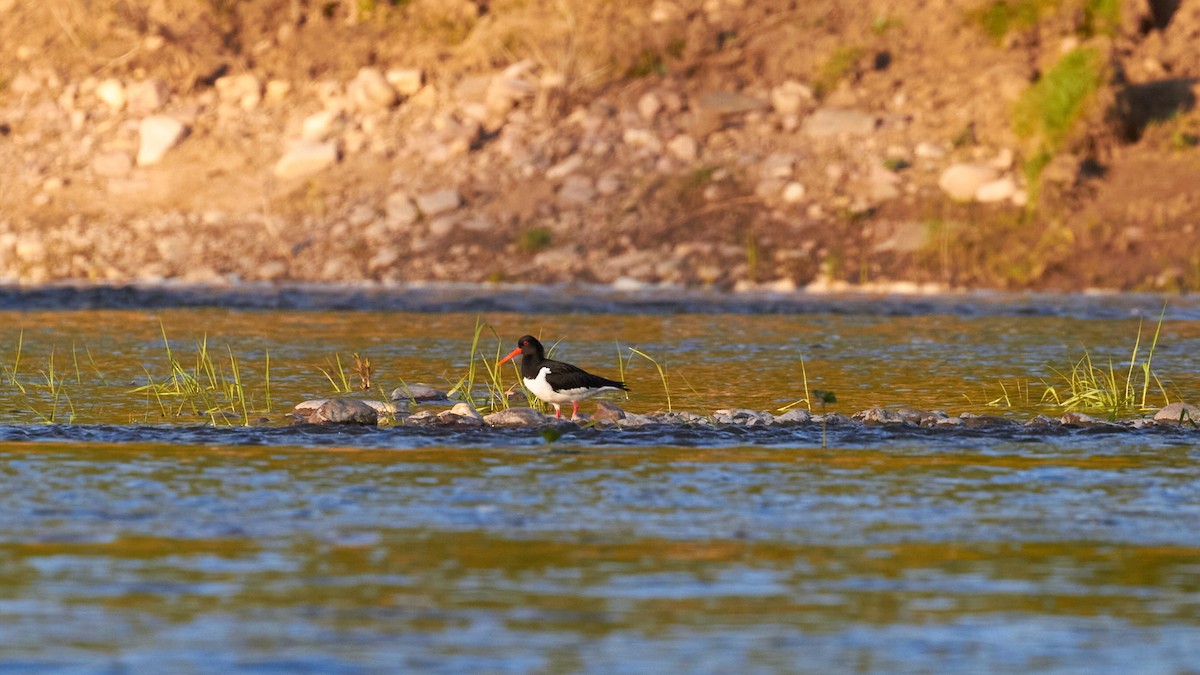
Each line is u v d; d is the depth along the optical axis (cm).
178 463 3806
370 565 2761
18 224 10056
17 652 2244
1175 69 10400
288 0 11588
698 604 2523
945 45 10781
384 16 11500
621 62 10912
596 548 2909
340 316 8012
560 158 10325
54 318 7862
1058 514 3250
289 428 4406
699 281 9338
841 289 9206
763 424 4512
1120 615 2481
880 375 5875
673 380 5709
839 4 11169
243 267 9656
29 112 10981
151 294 8856
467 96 10806
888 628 2398
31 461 3819
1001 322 7800
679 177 10075
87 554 2825
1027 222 9550
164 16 11638
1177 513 3269
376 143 10531
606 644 2302
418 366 6128
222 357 6384
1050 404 5112
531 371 4662
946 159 10050
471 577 2683
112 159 10562
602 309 8312
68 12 11619
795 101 10550
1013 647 2306
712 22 11131
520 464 3828
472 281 9450
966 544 2973
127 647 2272
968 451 4081
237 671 2164
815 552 2895
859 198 9856
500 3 11531
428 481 3581
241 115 10856
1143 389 5400
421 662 2208
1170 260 9194
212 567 2738
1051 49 10625
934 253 9419
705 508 3297
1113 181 9750
